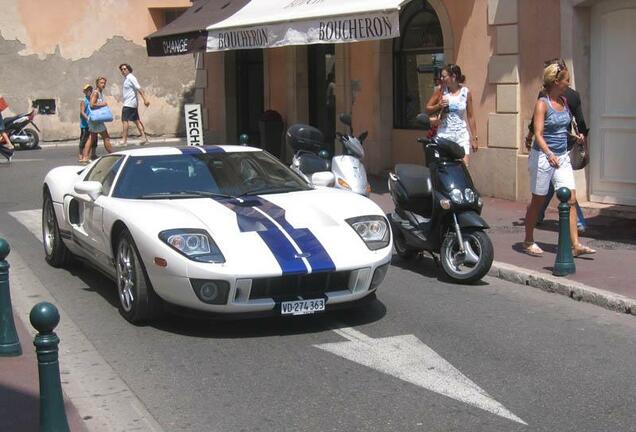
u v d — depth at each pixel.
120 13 23.58
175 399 5.18
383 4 11.63
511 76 12.15
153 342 6.30
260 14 15.16
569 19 11.25
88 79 23.44
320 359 5.87
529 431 4.64
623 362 5.81
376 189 14.01
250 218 6.49
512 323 6.78
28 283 8.28
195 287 6.02
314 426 4.73
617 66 11.05
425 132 14.52
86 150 17.66
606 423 4.75
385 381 5.43
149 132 24.23
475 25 12.74
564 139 8.55
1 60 22.44
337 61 16.17
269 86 19.14
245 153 7.82
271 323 6.75
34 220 12.04
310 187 7.61
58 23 22.94
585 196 11.61
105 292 7.88
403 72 15.09
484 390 5.27
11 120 21.41
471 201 7.96
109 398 5.21
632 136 10.97
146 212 6.55
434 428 4.68
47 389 4.05
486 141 12.73
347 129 16.16
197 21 17.59
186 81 24.48
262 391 5.29
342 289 6.34
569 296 7.59
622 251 9.06
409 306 7.30
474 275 7.95
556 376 5.52
